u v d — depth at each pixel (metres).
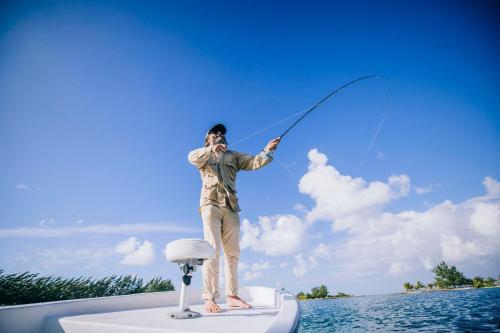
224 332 1.15
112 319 1.69
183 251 1.65
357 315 30.33
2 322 1.63
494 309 24.41
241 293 2.94
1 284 9.23
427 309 29.38
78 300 2.15
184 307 1.69
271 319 1.52
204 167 2.20
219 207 2.11
